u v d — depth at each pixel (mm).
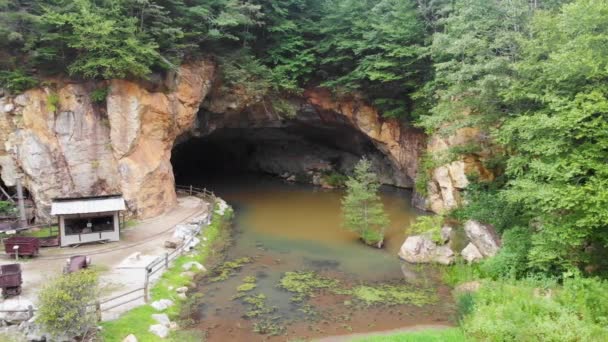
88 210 23703
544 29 19984
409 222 31516
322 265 23766
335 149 48344
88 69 26109
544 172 16609
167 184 31297
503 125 21922
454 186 28953
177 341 15359
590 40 16141
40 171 26156
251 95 35938
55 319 13297
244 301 19156
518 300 15383
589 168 16281
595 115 16516
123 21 26547
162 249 23641
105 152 28141
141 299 17484
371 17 34875
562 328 13031
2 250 22609
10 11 25703
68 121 27125
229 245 26859
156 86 30125
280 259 24578
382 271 22984
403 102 35750
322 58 37594
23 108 26188
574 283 15773
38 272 19797
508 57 21453
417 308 18750
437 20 31719
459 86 23406
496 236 22719
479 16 23500
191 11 30484
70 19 24578
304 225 31328
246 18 32406
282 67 35781
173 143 35469
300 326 17047
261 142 51375
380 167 44781
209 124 38844
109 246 23766
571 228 16625
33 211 26703
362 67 34625
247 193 41781
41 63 26703
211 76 34688
